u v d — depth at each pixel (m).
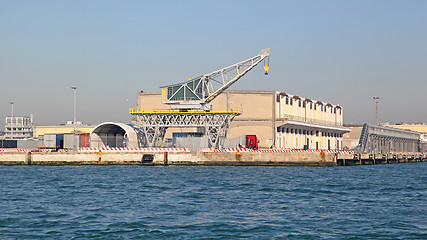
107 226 39.03
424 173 96.19
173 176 79.81
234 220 41.28
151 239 35.28
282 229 38.06
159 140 117.81
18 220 41.25
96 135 118.50
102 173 85.75
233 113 114.00
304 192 59.25
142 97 141.62
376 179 78.75
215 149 108.31
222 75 118.25
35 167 103.12
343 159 115.12
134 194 57.03
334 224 39.81
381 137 180.75
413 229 38.25
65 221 40.84
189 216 43.03
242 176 80.25
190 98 115.44
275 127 135.62
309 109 164.25
